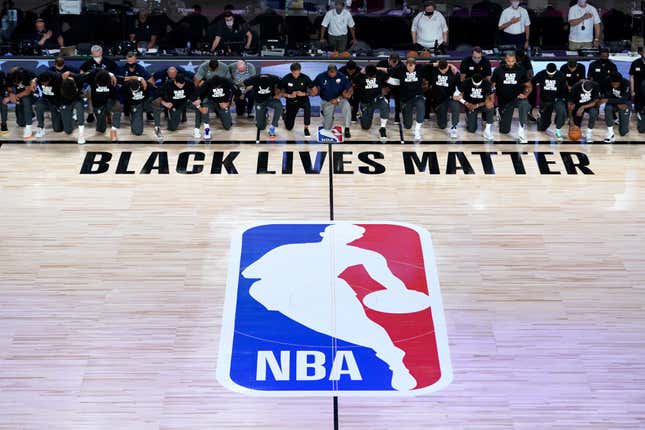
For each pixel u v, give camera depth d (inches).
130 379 683.4
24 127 1060.5
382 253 828.0
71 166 971.9
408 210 895.7
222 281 793.6
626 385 682.2
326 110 1021.2
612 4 1144.8
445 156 999.6
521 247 842.2
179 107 1028.5
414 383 684.7
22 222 872.3
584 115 1123.3
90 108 1091.3
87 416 649.0
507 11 1122.0
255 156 994.7
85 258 821.2
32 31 1114.7
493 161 991.6
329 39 1121.4
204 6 1155.3
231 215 885.8
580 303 768.9
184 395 670.5
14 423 641.6
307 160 987.3
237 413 655.1
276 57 1094.4
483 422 648.4
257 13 1118.4
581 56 1111.6
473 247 840.3
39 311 753.6
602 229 870.4
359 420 649.6
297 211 890.7
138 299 769.6
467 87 1016.2
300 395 673.0
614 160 999.6
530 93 1098.1
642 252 836.6
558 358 708.7
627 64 1113.4
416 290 783.1
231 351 714.8
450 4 1158.3
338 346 720.3
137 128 1034.7
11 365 693.9
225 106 1025.5
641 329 739.4
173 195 920.3
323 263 814.5
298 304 765.3
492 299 773.3
